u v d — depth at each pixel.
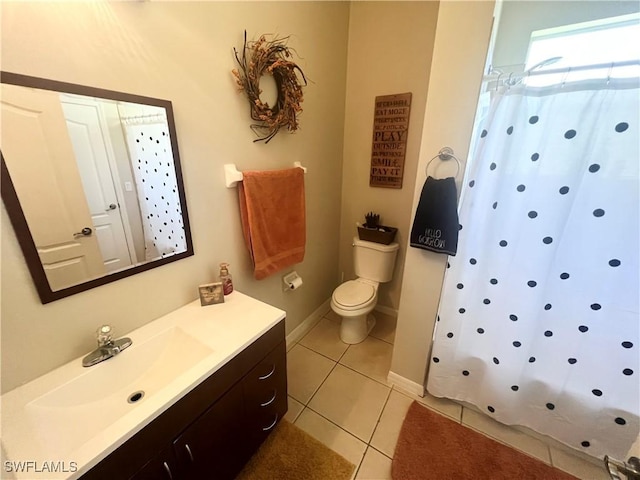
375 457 1.37
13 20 0.68
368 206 2.41
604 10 1.02
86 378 0.89
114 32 0.87
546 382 1.29
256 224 1.48
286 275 1.95
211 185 1.30
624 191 0.96
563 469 1.30
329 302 2.68
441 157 1.28
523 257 1.18
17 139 0.73
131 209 1.01
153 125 1.02
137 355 1.01
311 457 1.36
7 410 0.76
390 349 2.13
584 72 0.94
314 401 1.67
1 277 0.75
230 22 1.23
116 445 0.68
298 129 1.79
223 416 1.02
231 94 1.30
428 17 1.80
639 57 0.94
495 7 1.04
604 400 1.18
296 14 1.57
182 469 0.90
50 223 0.82
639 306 1.02
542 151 1.06
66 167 0.83
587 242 1.06
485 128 1.14
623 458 1.20
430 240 1.33
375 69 2.07
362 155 2.31
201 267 1.33
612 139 0.95
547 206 1.09
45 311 0.85
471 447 1.40
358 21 2.03
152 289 1.14
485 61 1.10
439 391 1.61
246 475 1.27
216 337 1.06
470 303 1.38
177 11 1.03
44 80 0.75
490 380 1.41
